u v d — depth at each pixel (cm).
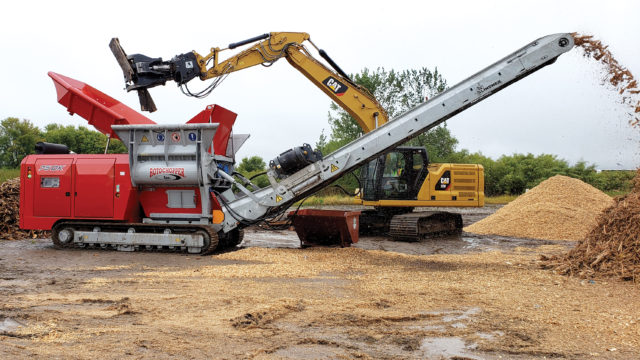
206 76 1220
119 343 437
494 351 436
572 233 1489
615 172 4212
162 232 1054
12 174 2161
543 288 709
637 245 809
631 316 553
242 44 1234
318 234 1125
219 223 1048
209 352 419
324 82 1268
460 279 777
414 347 443
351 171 1072
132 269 848
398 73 3834
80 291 661
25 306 569
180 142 1034
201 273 802
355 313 557
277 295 645
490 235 1582
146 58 1165
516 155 4619
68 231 1073
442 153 3850
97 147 4678
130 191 1046
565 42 969
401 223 1346
